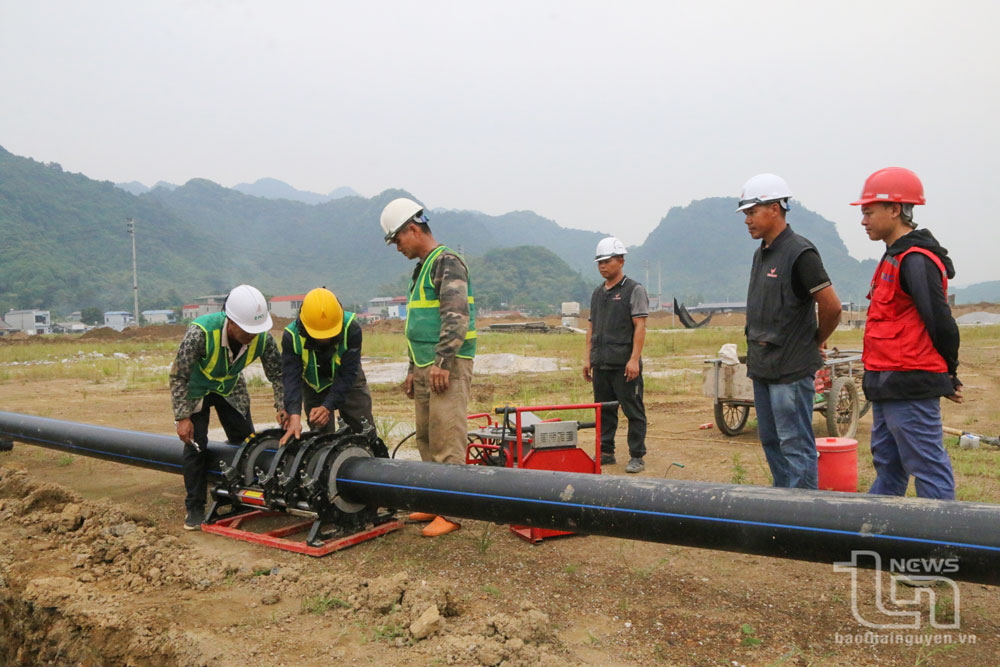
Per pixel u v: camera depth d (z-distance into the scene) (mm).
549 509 3834
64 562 4469
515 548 4492
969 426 8812
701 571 4023
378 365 18703
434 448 4828
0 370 19766
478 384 14031
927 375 3799
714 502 3400
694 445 7688
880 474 4207
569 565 4148
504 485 3998
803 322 4426
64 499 5559
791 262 4363
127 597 3869
